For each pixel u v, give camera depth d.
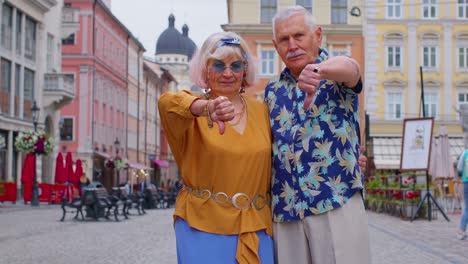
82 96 48.81
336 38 42.00
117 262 8.98
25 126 33.12
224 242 3.30
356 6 42.06
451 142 41.62
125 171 60.81
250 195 3.35
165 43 127.38
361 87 3.24
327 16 42.12
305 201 3.31
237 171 3.31
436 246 10.53
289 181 3.38
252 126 3.42
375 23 42.00
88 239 12.78
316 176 3.30
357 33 41.84
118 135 59.22
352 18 42.12
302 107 3.36
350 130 3.33
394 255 9.34
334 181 3.29
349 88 3.25
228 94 3.47
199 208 3.33
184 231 3.37
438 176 19.75
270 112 3.51
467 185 11.54
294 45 3.42
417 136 17.00
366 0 42.00
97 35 50.66
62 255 9.85
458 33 42.03
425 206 17.70
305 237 3.37
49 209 26.67
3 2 30.81
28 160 28.58
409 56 41.94
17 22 32.81
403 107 41.88
